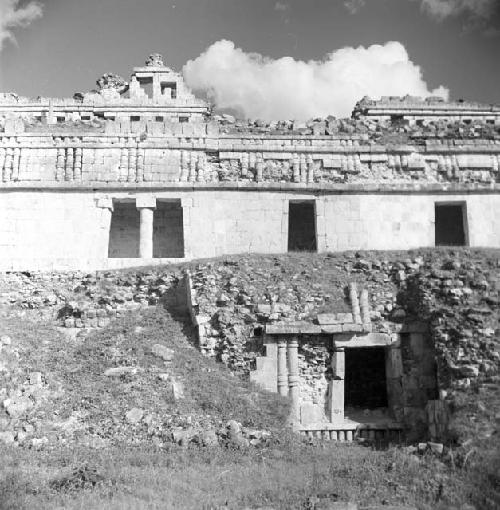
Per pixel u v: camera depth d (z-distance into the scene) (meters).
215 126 32.81
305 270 26.59
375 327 24.48
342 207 32.16
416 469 17.28
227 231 31.41
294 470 18.14
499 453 16.98
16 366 22.81
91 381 22.31
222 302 25.00
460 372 21.34
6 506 14.87
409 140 33.75
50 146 31.75
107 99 43.75
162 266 28.97
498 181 33.25
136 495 15.95
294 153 32.78
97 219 31.12
